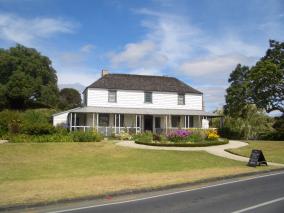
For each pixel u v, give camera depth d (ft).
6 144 96.43
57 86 247.50
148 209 34.78
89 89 146.20
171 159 86.28
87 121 145.48
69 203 38.34
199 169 69.92
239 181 54.65
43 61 241.35
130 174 61.93
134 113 143.84
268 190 45.62
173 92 155.74
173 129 136.98
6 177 60.85
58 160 81.35
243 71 181.98
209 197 41.11
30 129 117.91
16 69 229.04
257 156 74.84
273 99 150.10
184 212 33.35
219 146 111.65
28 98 226.58
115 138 131.95
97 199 40.55
